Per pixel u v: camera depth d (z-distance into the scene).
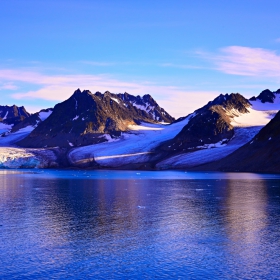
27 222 45.47
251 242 36.94
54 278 28.50
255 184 95.94
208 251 34.28
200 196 70.12
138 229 41.81
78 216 49.03
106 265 30.98
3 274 29.22
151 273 29.44
